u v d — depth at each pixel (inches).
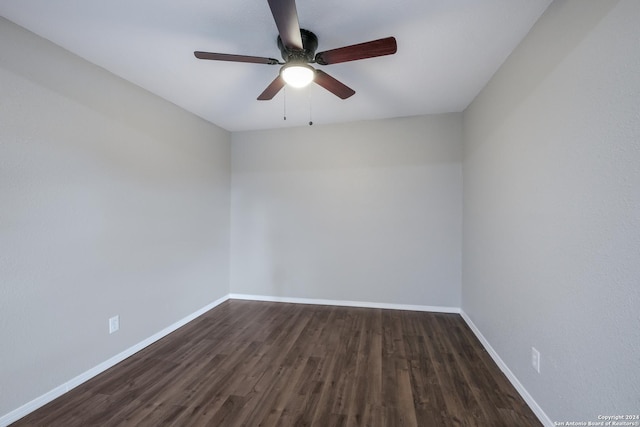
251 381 77.2
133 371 82.1
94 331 79.9
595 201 46.1
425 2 57.1
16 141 62.7
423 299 130.3
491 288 89.5
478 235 102.1
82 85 76.7
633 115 39.1
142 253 96.2
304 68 63.9
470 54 76.7
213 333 107.9
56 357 70.4
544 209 60.4
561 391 54.7
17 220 63.0
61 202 71.6
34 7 57.6
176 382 76.9
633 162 39.1
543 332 60.8
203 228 129.3
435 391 72.4
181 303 115.0
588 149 47.6
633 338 39.4
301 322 118.0
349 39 69.6
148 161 98.7
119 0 56.0
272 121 134.0
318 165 140.3
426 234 129.2
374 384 75.4
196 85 94.7
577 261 50.4
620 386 41.4
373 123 133.5
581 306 49.4
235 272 151.0
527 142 67.5
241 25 64.5
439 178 127.2
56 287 70.5
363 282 136.4
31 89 65.4
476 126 104.9
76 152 75.1
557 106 56.0
